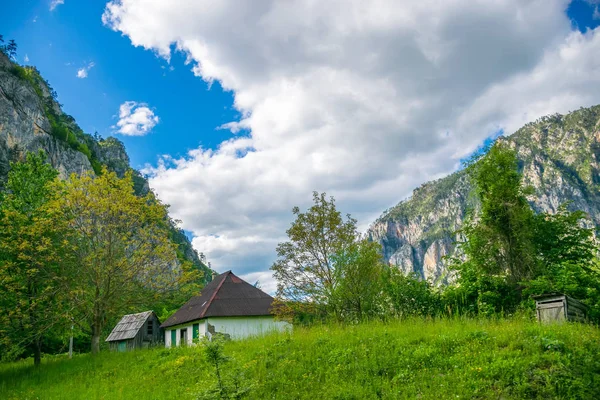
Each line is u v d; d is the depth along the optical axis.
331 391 11.38
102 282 28.67
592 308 16.50
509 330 13.20
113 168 185.25
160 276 30.38
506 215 25.28
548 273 22.50
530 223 24.81
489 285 23.59
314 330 19.03
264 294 36.88
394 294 23.62
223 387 11.37
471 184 28.38
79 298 28.20
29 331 26.20
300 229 27.75
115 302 29.64
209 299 35.88
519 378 10.03
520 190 26.05
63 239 27.83
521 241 24.20
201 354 18.80
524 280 22.42
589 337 11.42
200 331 34.69
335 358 13.72
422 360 12.17
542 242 24.97
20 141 102.50
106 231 28.97
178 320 37.94
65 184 29.56
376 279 24.55
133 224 30.16
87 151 152.12
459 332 13.97
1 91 101.81
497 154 26.91
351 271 24.53
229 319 34.00
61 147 123.06
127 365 21.48
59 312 27.20
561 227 25.03
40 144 110.12
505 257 24.83
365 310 23.73
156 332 47.25
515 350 11.46
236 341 20.73
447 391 10.24
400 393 10.71
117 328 48.97
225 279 38.06
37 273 26.80
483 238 25.36
